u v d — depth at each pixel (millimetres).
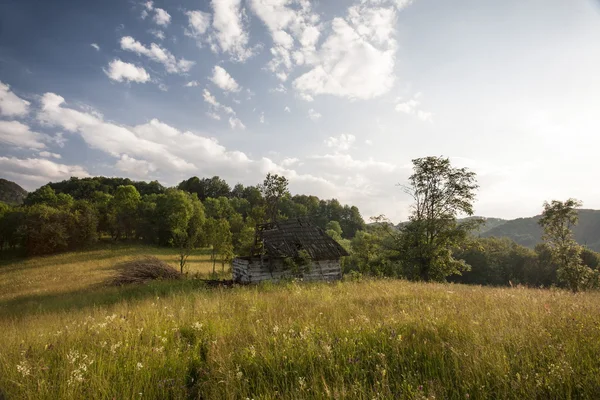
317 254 22609
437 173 30422
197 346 5316
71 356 4453
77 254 58719
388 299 9180
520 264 65312
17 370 4258
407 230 30578
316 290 13180
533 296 9320
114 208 78812
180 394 3770
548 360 3701
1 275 40125
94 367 4391
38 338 6227
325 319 6504
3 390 3418
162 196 80125
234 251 39750
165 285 19391
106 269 41031
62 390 3783
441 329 5129
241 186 152625
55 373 4305
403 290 11656
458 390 3359
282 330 5633
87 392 3809
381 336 4973
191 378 4414
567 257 27438
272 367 4180
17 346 5582
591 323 4926
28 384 3809
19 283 33281
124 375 4254
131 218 77250
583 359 3652
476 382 3377
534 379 3293
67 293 22859
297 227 25328
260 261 21312
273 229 24688
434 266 28547
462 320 5539
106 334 6039
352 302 9047
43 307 16188
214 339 5570
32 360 4684
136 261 27266
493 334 4559
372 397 3166
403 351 4305
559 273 28000
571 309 6297
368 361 4195
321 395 3332
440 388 3320
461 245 29938
